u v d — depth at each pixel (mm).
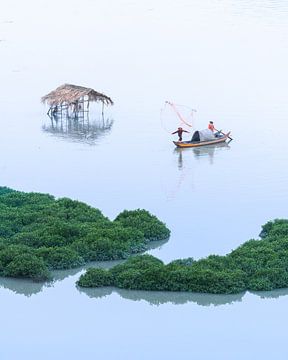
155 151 90125
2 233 66188
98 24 158250
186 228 69562
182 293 58531
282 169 84188
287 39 143250
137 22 159125
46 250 62625
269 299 57750
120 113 104562
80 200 75750
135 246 64938
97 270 60312
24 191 78062
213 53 135000
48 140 93688
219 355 50344
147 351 50844
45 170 84062
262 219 71375
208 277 58594
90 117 103000
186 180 81125
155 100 109688
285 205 74562
